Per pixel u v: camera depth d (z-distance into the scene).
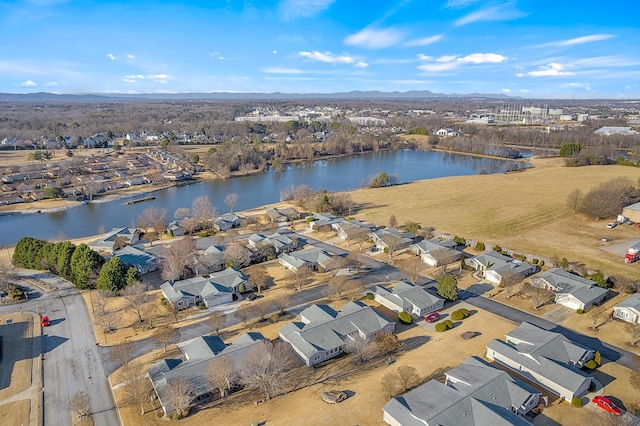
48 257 84.56
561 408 47.59
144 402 48.94
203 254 90.62
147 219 115.50
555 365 51.62
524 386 48.62
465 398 45.25
